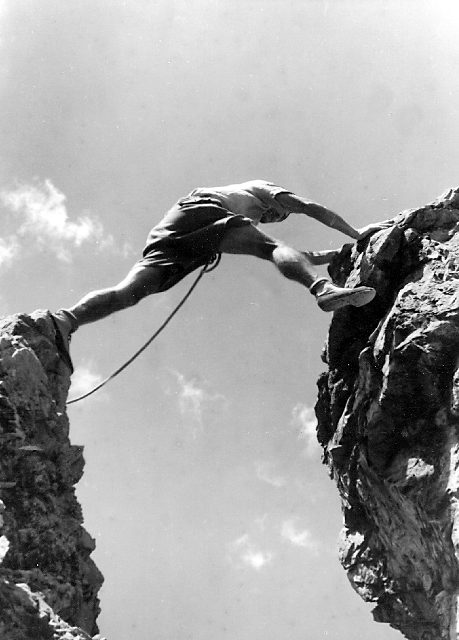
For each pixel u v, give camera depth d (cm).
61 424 1326
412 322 1505
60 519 1254
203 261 1595
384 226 1673
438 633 1463
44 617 1065
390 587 1540
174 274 1588
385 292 1638
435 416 1471
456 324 1480
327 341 1728
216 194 1611
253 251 1554
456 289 1525
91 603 1250
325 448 1730
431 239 1634
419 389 1488
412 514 1454
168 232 1583
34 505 1227
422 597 1490
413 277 1600
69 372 1410
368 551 1588
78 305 1477
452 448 1424
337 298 1436
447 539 1383
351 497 1617
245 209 1627
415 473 1444
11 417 1248
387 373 1502
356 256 1689
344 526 1644
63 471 1309
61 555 1225
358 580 1589
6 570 1134
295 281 1495
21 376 1289
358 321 1667
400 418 1507
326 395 1738
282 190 1650
